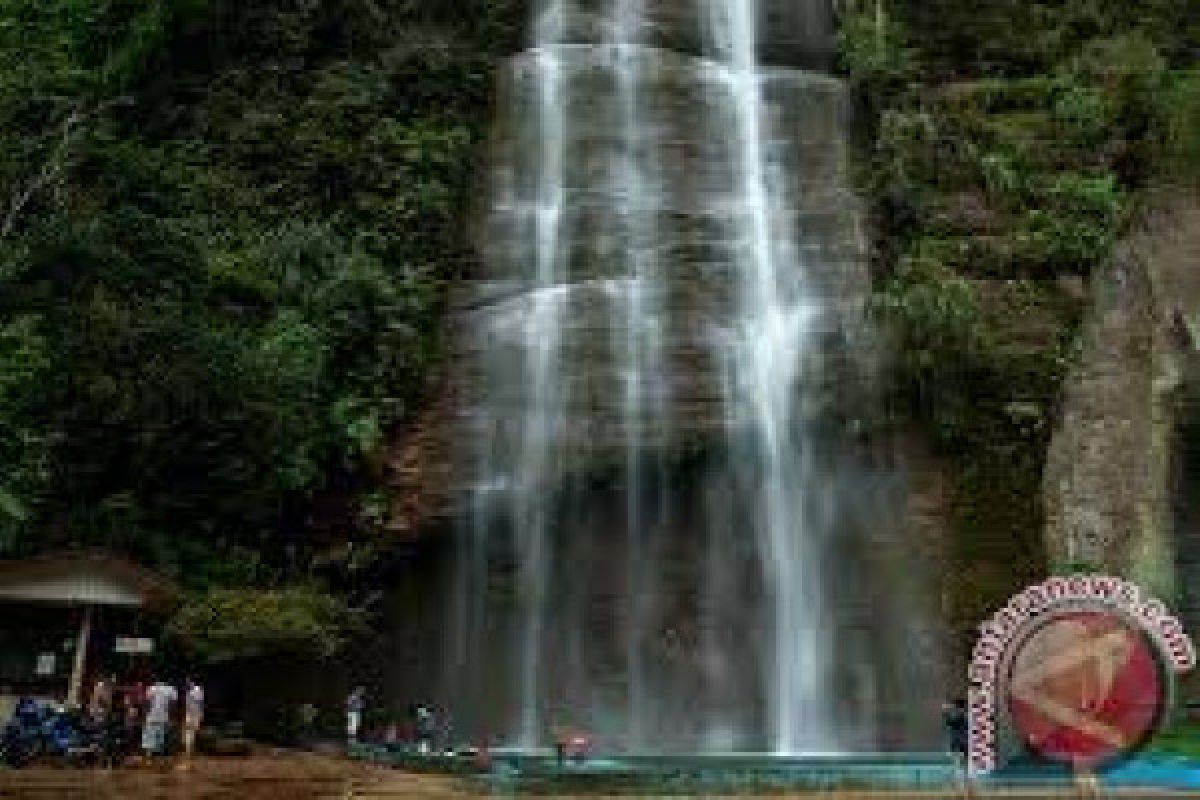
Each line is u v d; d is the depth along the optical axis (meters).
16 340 23.94
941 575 25.42
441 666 24.45
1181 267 27.34
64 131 29.77
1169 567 24.98
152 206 29.48
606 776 17.36
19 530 22.75
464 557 25.09
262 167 30.75
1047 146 30.73
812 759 21.67
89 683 20.81
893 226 29.78
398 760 20.19
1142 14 34.12
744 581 25.58
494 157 31.70
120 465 23.80
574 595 25.16
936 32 34.38
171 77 33.81
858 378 26.92
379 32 33.69
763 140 32.34
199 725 20.88
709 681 24.94
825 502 26.19
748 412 26.38
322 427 25.28
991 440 26.44
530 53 34.22
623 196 30.42
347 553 24.39
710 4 36.56
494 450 25.62
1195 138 28.94
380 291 26.98
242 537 24.50
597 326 27.25
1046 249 28.52
